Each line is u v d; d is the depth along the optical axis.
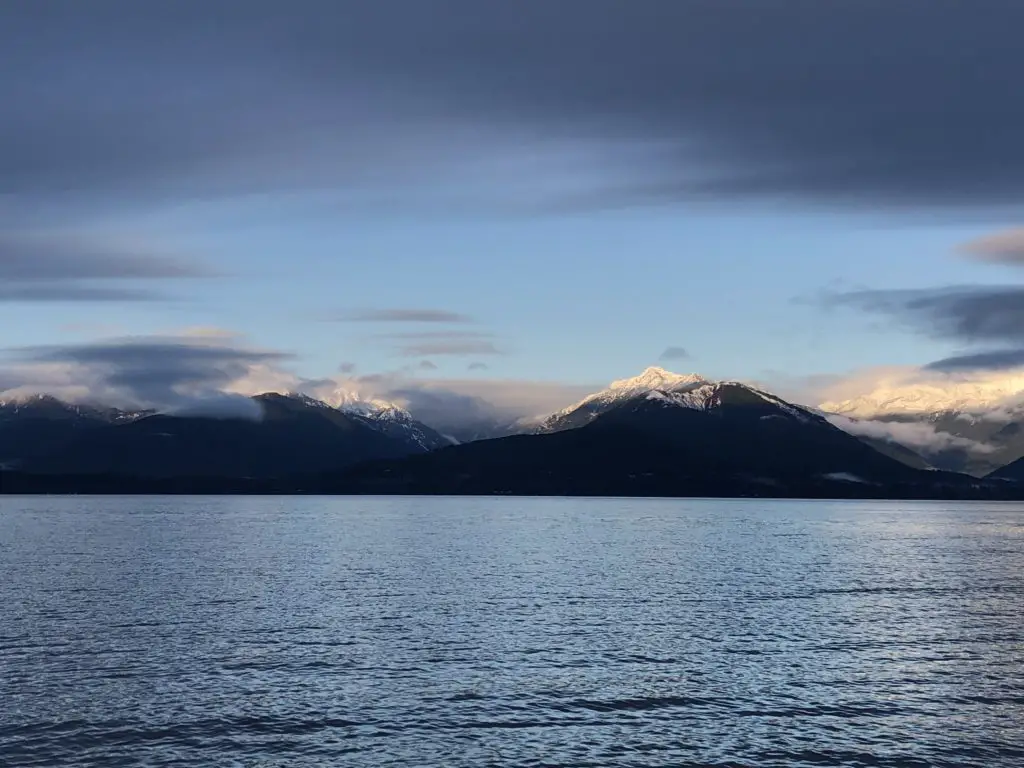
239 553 134.00
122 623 70.75
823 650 63.44
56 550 137.25
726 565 123.00
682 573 111.50
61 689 51.41
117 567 111.81
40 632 66.75
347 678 54.56
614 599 86.69
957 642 66.38
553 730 45.88
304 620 72.88
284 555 131.12
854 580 104.94
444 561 124.44
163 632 67.38
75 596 85.00
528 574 108.31
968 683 54.66
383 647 62.97
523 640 65.88
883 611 80.44
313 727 45.81
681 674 56.31
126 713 47.44
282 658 59.34
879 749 43.62
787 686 53.78
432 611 78.06
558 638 66.81
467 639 66.06
